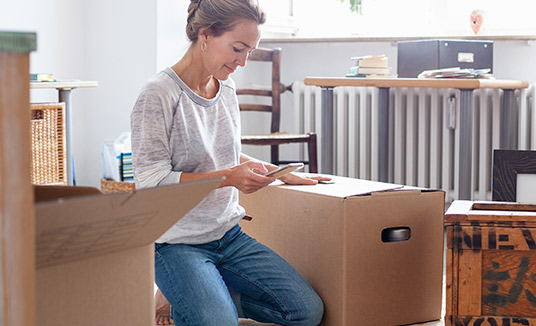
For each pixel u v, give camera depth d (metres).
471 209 1.72
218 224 1.71
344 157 3.77
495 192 2.10
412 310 1.86
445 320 1.66
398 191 1.80
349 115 3.71
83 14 3.43
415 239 1.84
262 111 3.83
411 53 3.32
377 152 3.66
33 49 0.65
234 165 1.75
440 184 3.61
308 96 3.80
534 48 3.48
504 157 2.08
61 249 0.86
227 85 1.75
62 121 2.66
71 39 3.37
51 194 0.96
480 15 3.54
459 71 2.98
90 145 3.51
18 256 0.66
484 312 1.65
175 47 3.52
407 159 3.56
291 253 1.91
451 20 3.77
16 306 0.66
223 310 1.55
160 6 3.39
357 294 1.76
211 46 1.59
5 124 0.64
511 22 3.65
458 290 1.64
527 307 1.63
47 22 3.22
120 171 3.17
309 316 1.73
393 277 1.82
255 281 1.73
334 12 3.99
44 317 0.90
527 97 3.35
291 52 3.98
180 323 1.56
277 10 3.95
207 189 0.94
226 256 1.74
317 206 1.80
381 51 3.80
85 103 3.48
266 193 1.98
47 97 3.24
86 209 0.80
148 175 1.55
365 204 1.75
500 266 1.63
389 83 2.92
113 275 0.98
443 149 3.49
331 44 3.90
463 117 2.99
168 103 1.58
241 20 1.55
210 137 1.68
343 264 1.74
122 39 3.42
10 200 0.65
